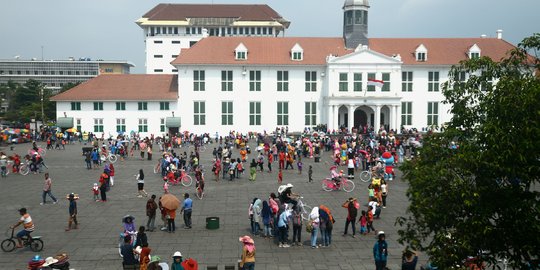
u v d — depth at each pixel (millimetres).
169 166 39312
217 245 21750
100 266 18953
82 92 80625
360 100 79500
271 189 35281
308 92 82750
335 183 34469
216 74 81500
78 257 20047
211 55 82062
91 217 26906
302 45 85750
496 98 11914
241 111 82312
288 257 20031
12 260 19594
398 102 80125
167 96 80562
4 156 41594
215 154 47500
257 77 82062
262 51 83625
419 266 18859
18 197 32188
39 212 28016
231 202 30891
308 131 80562
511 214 11406
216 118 82188
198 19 135625
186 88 81250
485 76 13203
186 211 24406
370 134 65688
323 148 60969
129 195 33125
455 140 13219
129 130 80688
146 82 84375
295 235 21672
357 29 86000
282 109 82812
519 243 11492
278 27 139125
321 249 21109
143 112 80812
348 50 85062
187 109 81562
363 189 35125
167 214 24062
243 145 58656
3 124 108812
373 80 76688
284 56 82938
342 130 75562
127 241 17297
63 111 79688
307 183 37781
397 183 37625
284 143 54375
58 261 16656
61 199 31641
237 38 85750
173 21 134250
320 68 82438
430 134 13977
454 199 12023
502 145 11156
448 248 11961
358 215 27172
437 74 83375
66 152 58500
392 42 87125
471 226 11688
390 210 28422
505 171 11289
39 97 127500
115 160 51594
